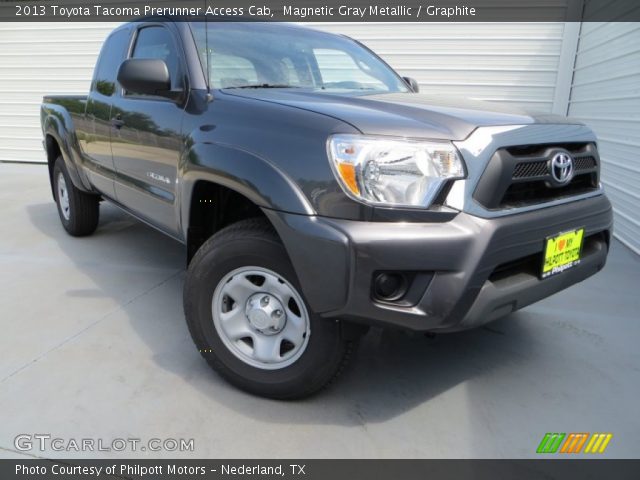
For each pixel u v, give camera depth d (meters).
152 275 3.46
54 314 2.81
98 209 4.24
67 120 3.81
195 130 2.18
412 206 1.63
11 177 7.34
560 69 6.44
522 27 6.44
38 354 2.37
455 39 6.67
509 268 1.87
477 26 6.57
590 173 2.24
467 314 1.68
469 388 2.19
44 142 4.40
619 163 4.82
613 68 5.07
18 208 5.37
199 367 2.29
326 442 1.84
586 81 5.94
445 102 2.18
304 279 1.72
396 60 6.91
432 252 1.61
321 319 1.83
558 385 2.23
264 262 1.91
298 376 1.94
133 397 2.06
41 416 1.93
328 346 1.86
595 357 2.47
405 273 1.66
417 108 1.93
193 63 2.40
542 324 2.82
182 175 2.19
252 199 1.83
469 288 1.65
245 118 1.97
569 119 2.26
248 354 2.06
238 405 2.03
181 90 2.39
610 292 3.32
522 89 6.66
